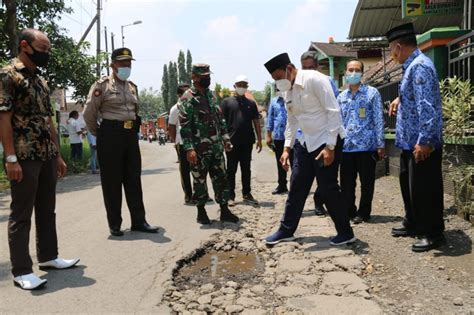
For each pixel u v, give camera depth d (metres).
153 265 4.45
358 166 5.81
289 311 3.36
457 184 5.41
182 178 7.71
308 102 4.75
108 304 3.56
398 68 8.40
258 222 6.22
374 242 4.91
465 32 6.35
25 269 3.91
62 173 4.48
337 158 4.80
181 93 7.52
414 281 3.80
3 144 3.74
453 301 3.38
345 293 3.64
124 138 5.47
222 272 4.39
